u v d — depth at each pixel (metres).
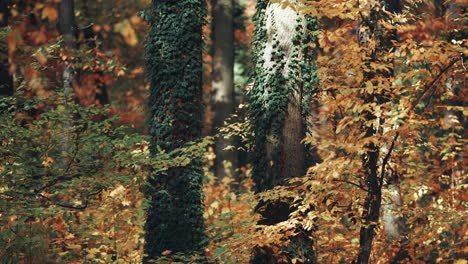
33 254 10.34
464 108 10.30
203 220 13.95
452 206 13.10
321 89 11.88
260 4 12.85
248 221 12.59
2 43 13.57
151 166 11.77
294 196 11.41
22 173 10.40
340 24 10.74
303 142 12.52
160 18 14.10
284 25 12.53
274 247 11.70
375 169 10.72
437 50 9.87
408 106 10.26
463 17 12.42
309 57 12.59
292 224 11.34
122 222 13.49
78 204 12.16
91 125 11.12
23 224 10.42
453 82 11.78
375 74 10.75
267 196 11.56
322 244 13.46
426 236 13.63
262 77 12.66
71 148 10.71
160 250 13.70
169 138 13.88
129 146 11.05
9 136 10.70
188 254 13.62
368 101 10.83
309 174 11.20
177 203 13.74
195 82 14.07
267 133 12.57
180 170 13.77
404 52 10.50
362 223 10.84
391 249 14.11
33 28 13.78
